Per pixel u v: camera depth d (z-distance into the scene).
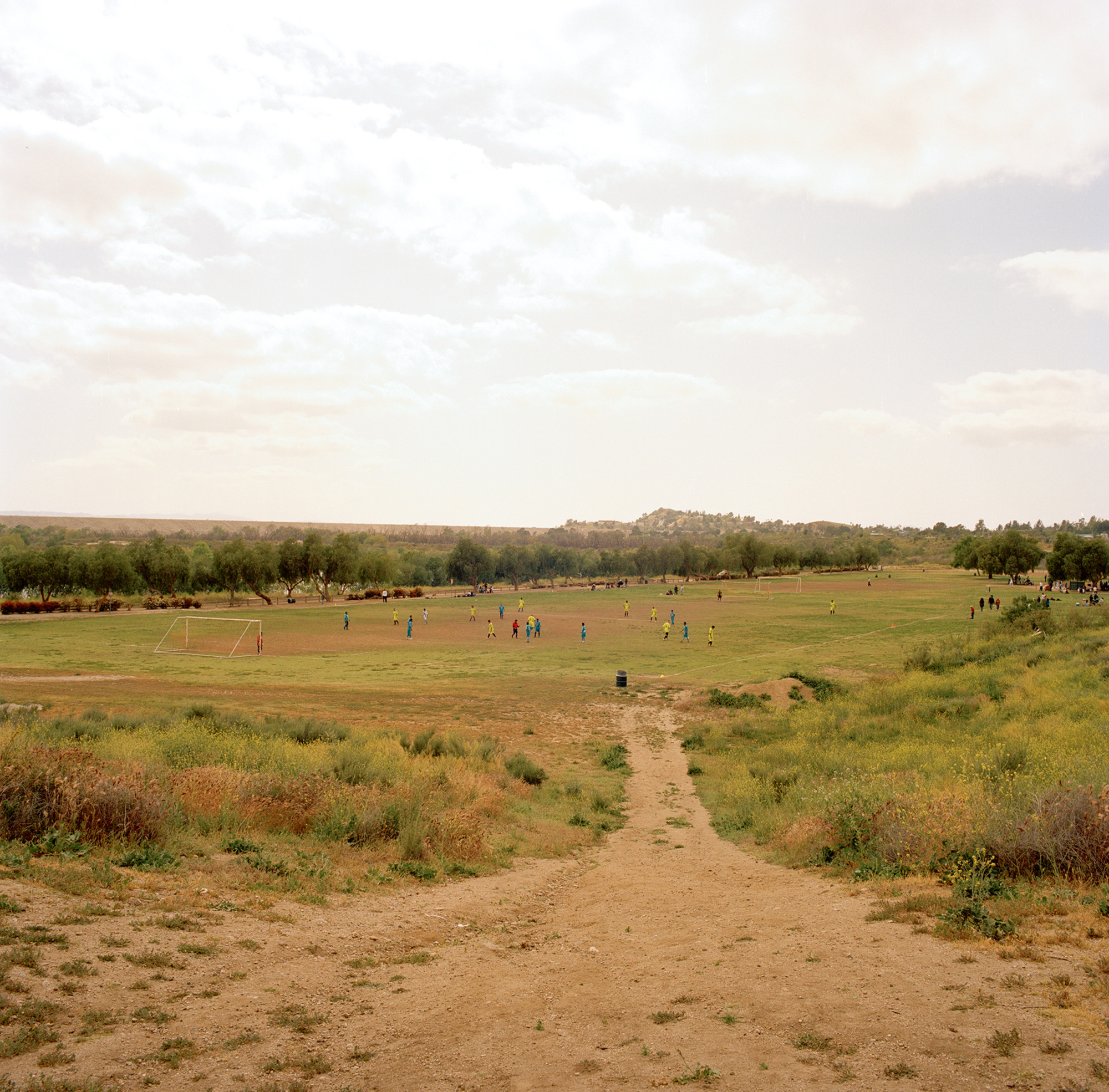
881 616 86.75
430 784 16.53
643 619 88.38
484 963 7.05
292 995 5.73
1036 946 6.37
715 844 15.45
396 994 5.98
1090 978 5.45
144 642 58.62
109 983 5.39
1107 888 7.79
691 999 5.78
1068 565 122.25
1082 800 9.28
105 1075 4.17
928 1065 4.27
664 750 28.48
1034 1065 4.16
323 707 33.59
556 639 67.75
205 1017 5.11
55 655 49.84
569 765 25.77
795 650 58.91
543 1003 5.84
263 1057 4.62
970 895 8.16
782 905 9.30
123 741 17.86
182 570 98.44
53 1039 4.51
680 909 9.65
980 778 14.22
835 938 7.32
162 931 6.64
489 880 11.33
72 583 94.56
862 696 34.56
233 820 11.73
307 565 106.38
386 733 26.09
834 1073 4.27
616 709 36.72
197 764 15.63
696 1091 4.11
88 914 6.74
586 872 12.62
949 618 83.88
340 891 9.25
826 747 24.55
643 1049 4.80
